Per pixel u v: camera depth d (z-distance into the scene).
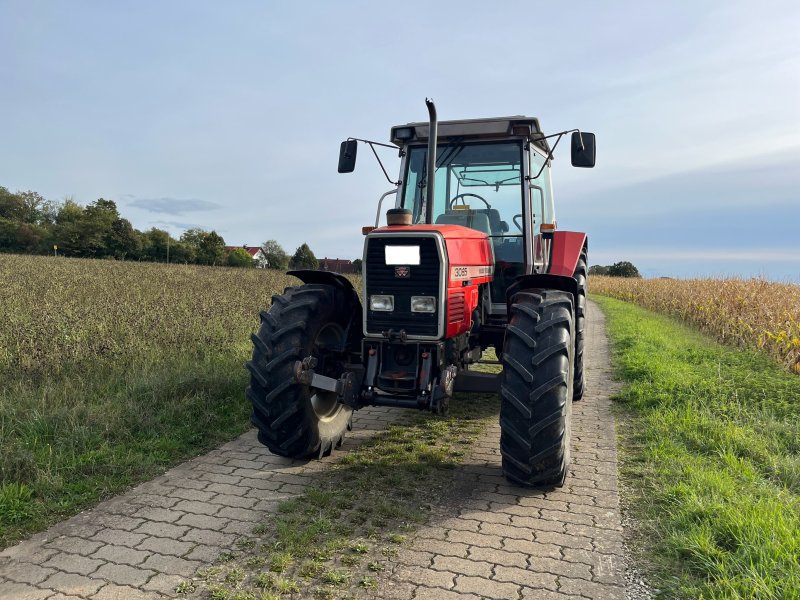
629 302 22.31
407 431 4.75
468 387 3.90
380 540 2.81
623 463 3.98
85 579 2.44
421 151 5.10
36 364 5.57
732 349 9.12
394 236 3.60
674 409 5.12
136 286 14.38
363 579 2.44
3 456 3.50
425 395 3.53
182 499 3.30
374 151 4.89
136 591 2.35
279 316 3.74
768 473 3.71
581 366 5.59
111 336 6.68
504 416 3.31
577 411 5.43
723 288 14.09
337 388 3.58
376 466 3.88
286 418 3.61
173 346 6.79
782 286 14.09
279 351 3.62
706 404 5.24
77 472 3.61
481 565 2.58
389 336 3.63
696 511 2.99
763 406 5.09
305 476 3.69
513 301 3.74
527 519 3.07
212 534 2.86
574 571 2.54
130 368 5.87
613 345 9.92
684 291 16.36
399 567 2.56
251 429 4.70
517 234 4.86
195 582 2.42
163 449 4.12
